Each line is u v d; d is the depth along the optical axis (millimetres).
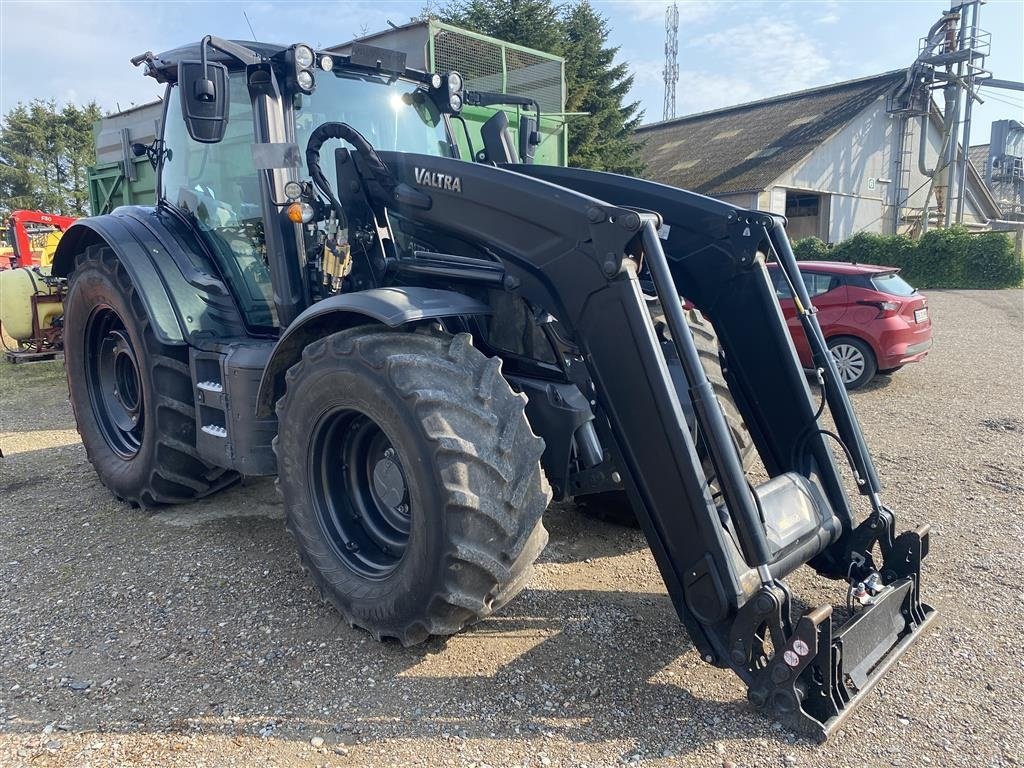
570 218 2553
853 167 25562
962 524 3922
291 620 3039
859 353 7473
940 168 24688
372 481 3061
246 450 3441
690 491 2350
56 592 3344
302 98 3564
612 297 2469
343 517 3062
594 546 3699
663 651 2752
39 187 40188
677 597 2461
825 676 2264
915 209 27406
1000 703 2434
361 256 3377
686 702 2445
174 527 4078
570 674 2617
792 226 27406
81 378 4688
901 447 5391
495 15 20594
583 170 3498
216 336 3832
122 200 9992
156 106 9070
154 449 3971
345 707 2461
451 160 2984
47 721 2428
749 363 3074
